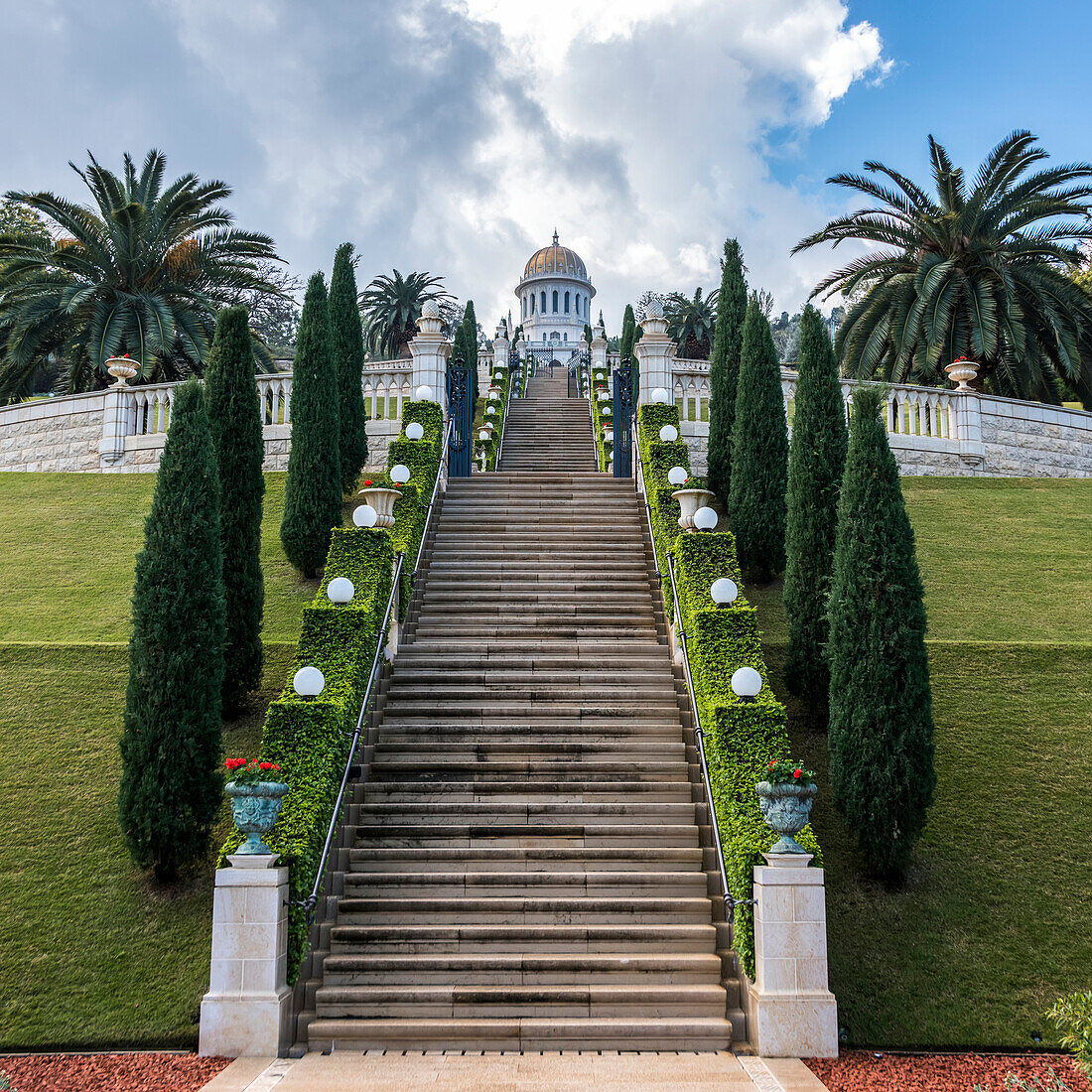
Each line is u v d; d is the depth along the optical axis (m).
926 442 22.33
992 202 25.31
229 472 12.77
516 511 17.06
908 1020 7.97
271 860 7.81
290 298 34.91
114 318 26.14
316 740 9.26
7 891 9.10
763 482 16.52
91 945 8.61
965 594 15.55
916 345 24.92
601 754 10.77
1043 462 23.92
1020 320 23.00
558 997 7.91
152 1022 7.83
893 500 10.33
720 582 11.16
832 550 12.33
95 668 12.66
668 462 16.78
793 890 7.79
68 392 33.34
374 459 21.69
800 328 13.57
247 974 7.62
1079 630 14.05
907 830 9.49
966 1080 7.01
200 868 9.65
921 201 25.69
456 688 11.87
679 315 52.41
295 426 16.67
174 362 28.88
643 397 21.02
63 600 15.22
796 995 7.60
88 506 19.72
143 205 27.70
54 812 10.12
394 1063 7.23
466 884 9.05
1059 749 11.17
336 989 7.96
